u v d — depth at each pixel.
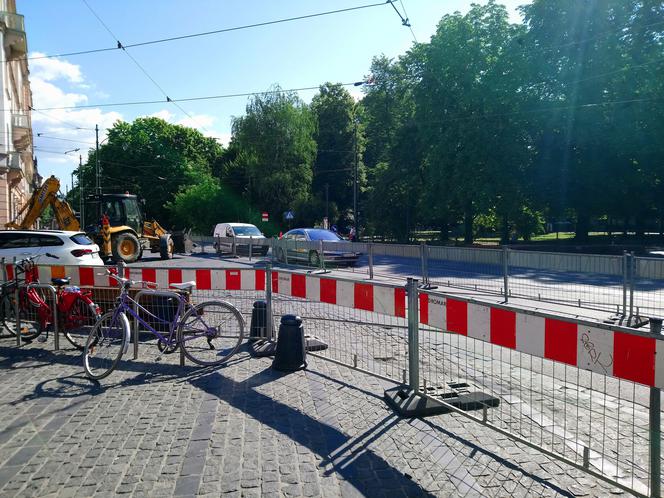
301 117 52.53
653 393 3.04
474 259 11.92
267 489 3.37
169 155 60.91
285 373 5.89
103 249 20.36
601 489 3.37
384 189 42.34
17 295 7.17
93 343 5.82
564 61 30.39
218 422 4.47
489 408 4.74
